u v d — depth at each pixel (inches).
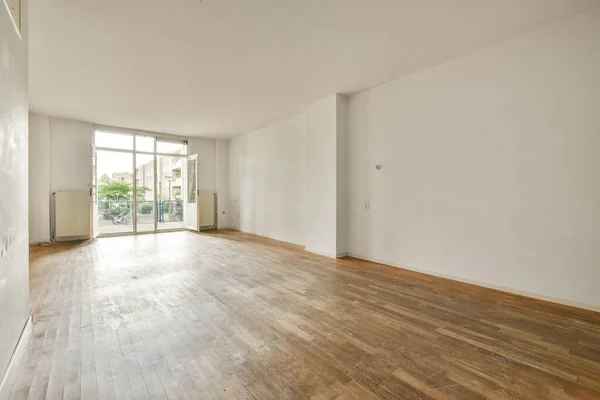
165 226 376.2
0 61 62.2
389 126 177.5
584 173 110.7
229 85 180.4
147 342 86.7
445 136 151.5
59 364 75.1
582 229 111.3
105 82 173.8
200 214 342.3
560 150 116.0
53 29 118.4
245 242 259.6
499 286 133.2
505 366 75.4
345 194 202.8
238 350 82.7
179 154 338.6
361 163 194.4
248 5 104.7
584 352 81.7
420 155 162.4
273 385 67.6
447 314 107.3
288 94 197.5
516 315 106.2
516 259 128.0
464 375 71.6
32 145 239.0
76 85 178.1
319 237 211.3
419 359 78.5
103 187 474.3
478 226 139.6
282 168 268.2
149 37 125.6
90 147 267.0
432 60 148.9
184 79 170.6
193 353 81.0
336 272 163.0
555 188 117.3
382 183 182.1
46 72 159.2
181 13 109.1
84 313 106.8
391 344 86.3
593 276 109.3
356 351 82.4
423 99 160.4
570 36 113.0
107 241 259.4
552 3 104.1
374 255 187.6
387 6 105.7
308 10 107.9
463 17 112.4
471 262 142.3
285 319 103.0
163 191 484.1
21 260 82.5
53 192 250.5
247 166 321.7
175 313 107.5
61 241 255.3
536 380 69.7
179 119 260.4
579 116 111.5
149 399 62.7
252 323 99.7
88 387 66.3
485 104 136.5
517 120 126.9
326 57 145.2
